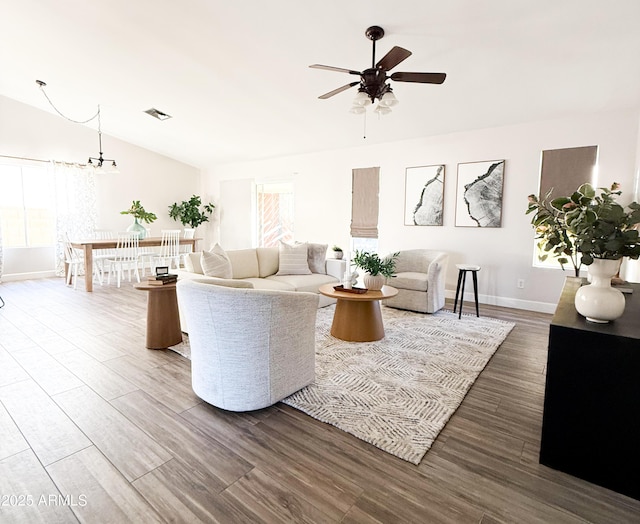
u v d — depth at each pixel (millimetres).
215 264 3779
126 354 3061
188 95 4832
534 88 3650
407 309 4562
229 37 3379
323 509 1459
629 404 1552
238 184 7867
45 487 1557
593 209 1648
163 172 7969
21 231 6297
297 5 2822
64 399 2299
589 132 4082
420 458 1770
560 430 1688
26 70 4730
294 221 6895
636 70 3152
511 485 1604
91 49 3973
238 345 2057
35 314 4266
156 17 3242
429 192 5246
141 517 1409
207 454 1784
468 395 2426
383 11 2736
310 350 2445
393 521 1403
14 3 3338
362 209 5961
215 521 1394
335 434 1966
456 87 3783
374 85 2756
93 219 6840
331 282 4699
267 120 5344
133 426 2014
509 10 2613
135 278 6656
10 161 5941
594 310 1683
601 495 1558
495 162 4688
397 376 2668
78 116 6238
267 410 2201
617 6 2465
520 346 3354
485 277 4898
